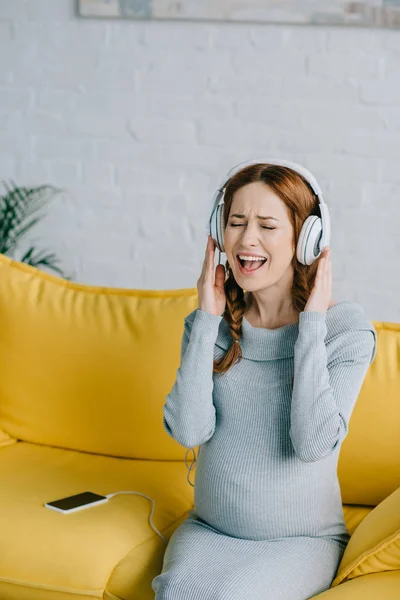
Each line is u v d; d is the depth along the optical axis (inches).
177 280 138.1
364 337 63.9
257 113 132.6
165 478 78.8
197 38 132.2
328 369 63.0
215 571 57.9
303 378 60.7
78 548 64.3
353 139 131.0
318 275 62.6
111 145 136.8
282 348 65.2
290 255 64.2
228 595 55.4
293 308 66.5
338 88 130.3
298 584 58.3
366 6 126.7
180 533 65.3
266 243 63.2
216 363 67.4
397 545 58.2
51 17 135.0
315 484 63.0
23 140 138.4
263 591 56.7
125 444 82.5
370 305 134.2
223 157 134.5
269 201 63.0
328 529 64.4
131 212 137.8
